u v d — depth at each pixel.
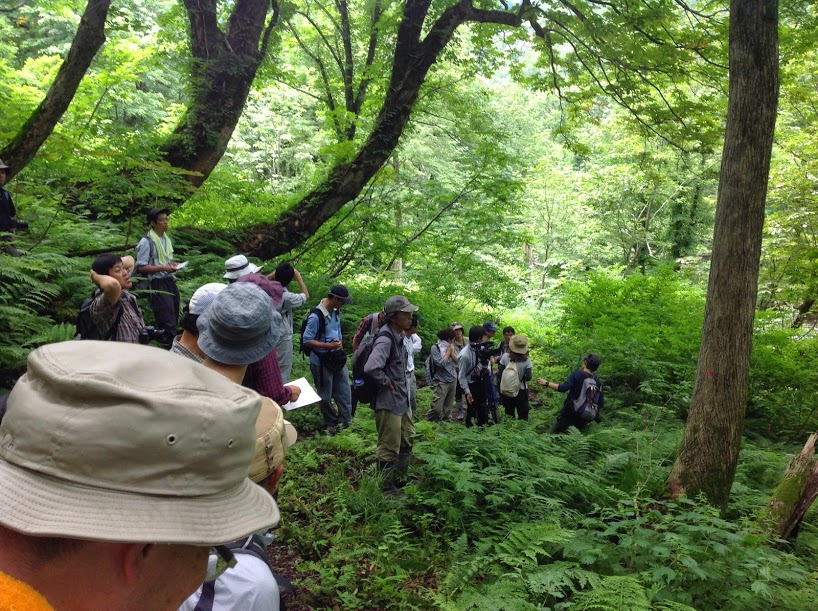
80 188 10.80
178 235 12.73
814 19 11.18
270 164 32.56
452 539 5.64
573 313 17.30
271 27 13.77
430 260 18.75
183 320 3.11
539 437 8.28
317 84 18.36
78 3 16.23
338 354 7.93
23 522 0.76
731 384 6.70
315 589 4.46
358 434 8.08
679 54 12.86
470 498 5.97
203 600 1.42
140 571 0.86
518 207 18.86
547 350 17.03
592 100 15.80
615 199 28.22
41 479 0.80
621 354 12.80
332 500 5.98
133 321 5.06
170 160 12.77
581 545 5.11
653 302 16.75
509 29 15.12
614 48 13.29
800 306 18.66
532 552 4.76
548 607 4.54
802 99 13.84
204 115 13.08
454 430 8.57
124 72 12.24
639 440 8.76
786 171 17.89
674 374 12.85
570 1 13.62
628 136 25.72
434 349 10.03
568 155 37.12
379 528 5.45
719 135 13.76
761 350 12.53
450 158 30.09
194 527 0.85
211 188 13.59
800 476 6.62
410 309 6.33
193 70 12.92
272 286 4.12
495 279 19.11
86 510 0.79
